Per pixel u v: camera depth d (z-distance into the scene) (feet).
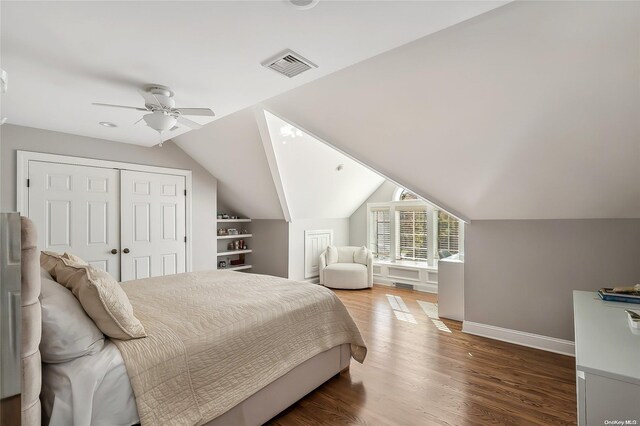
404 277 19.97
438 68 7.10
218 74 7.23
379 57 7.35
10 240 3.66
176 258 15.51
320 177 16.92
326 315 8.36
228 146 14.35
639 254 9.21
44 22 5.22
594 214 9.60
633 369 3.61
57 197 11.87
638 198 8.54
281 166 14.60
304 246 20.04
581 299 6.98
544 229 10.58
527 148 8.17
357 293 18.58
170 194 15.35
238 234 20.03
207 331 5.85
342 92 8.83
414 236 20.39
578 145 7.57
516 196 9.98
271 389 6.66
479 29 6.02
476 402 7.49
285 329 7.13
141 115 10.04
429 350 10.48
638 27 5.15
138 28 5.42
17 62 6.62
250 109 11.60
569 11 5.28
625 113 6.50
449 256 16.05
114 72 7.10
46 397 4.38
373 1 4.77
